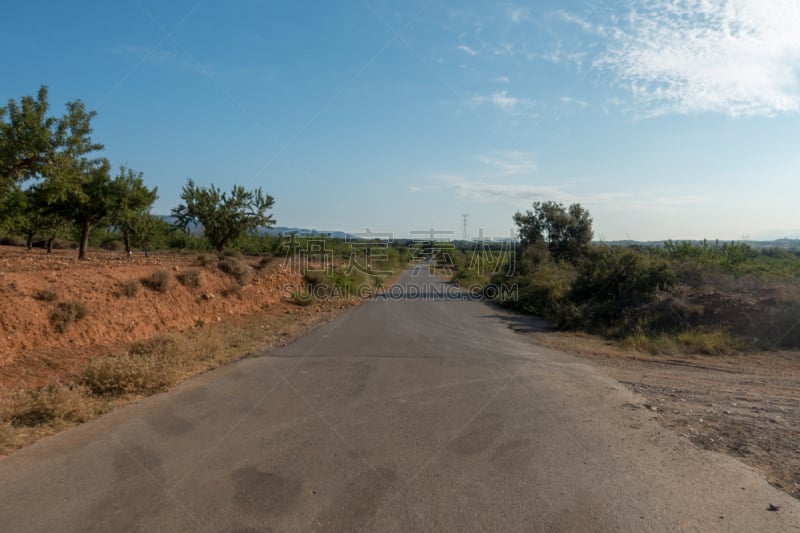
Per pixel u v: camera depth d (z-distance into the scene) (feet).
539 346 41.57
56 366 28.99
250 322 54.03
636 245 71.97
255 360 33.76
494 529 12.25
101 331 35.42
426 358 34.76
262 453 17.11
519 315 68.03
